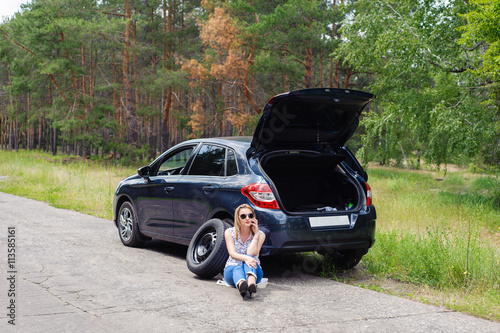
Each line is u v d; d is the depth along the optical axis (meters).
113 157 34.81
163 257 6.48
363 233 5.56
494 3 11.90
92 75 42.78
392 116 17.22
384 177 28.64
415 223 9.49
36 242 7.05
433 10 16.19
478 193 17.16
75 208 11.17
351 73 33.31
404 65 16.28
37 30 31.94
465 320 4.08
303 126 5.73
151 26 40.94
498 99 14.62
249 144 5.77
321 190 6.46
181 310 4.11
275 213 5.11
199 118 33.47
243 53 29.17
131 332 3.54
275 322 3.88
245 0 31.06
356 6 18.22
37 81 34.81
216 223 5.29
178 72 34.56
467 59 15.73
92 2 35.62
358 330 3.74
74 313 3.94
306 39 27.56
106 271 5.45
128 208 7.27
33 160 27.55
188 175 6.25
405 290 5.29
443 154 16.59
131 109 34.53
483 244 7.21
